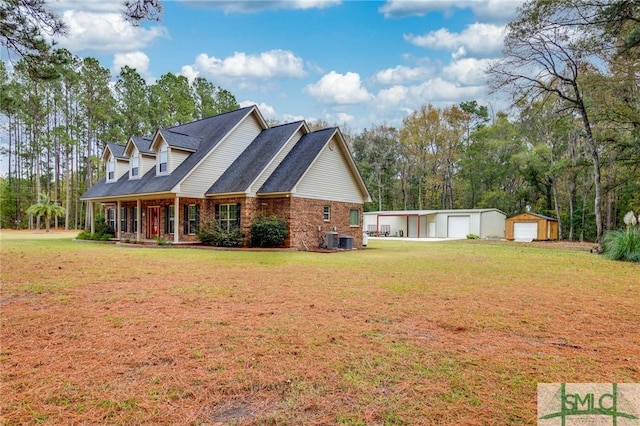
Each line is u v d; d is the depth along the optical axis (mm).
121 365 3193
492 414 2455
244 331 4125
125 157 22797
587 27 13820
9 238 23312
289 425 2320
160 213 20141
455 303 5582
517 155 32375
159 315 4770
